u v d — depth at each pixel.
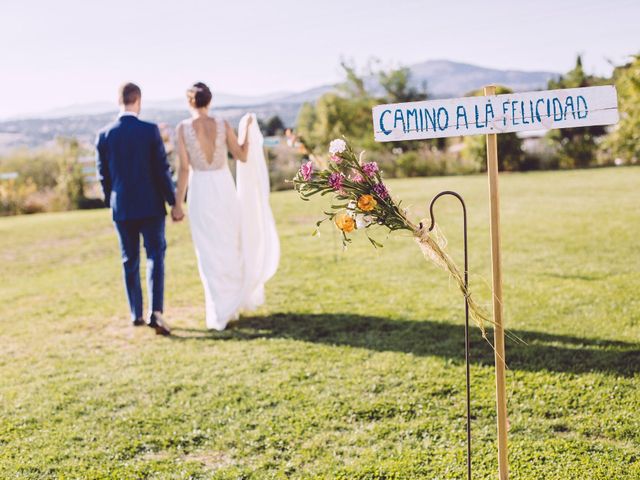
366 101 27.83
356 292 7.11
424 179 21.61
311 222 12.58
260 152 6.22
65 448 3.88
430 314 6.14
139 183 6.00
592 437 3.68
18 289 8.60
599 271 7.37
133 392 4.67
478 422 3.91
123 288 8.23
